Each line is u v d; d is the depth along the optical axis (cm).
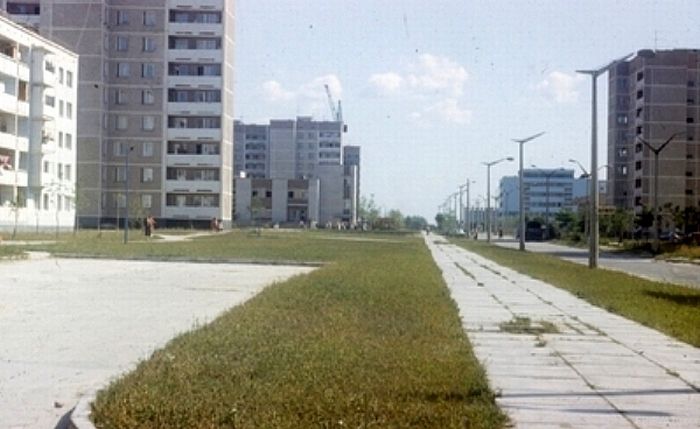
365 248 5312
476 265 3844
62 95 7325
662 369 1114
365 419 771
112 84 9138
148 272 3059
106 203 9131
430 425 763
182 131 9256
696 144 10769
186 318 1652
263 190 14638
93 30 8856
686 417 838
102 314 1717
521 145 6350
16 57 6556
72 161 7562
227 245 5353
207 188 9312
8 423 817
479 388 929
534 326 1559
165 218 9281
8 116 6556
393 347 1177
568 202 15012
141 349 1254
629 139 11731
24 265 3300
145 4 9156
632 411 861
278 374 954
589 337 1424
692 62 10794
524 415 833
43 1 8794
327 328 1345
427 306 1762
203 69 9281
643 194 10850
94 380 1020
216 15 9269
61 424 812
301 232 9938
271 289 2100
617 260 5100
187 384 895
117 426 748
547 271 3388
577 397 924
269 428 736
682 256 5484
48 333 1424
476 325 1568
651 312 1816
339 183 15788
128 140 9181
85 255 3909
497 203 14538
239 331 1295
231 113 9812
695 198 10738
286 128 18438
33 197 6862
